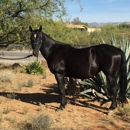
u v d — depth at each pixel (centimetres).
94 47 706
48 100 867
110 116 691
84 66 689
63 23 1772
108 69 676
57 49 728
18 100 854
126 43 867
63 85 728
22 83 1163
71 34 1938
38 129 555
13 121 611
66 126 597
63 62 712
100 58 682
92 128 593
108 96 827
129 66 815
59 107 733
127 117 688
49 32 1681
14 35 1650
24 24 1527
